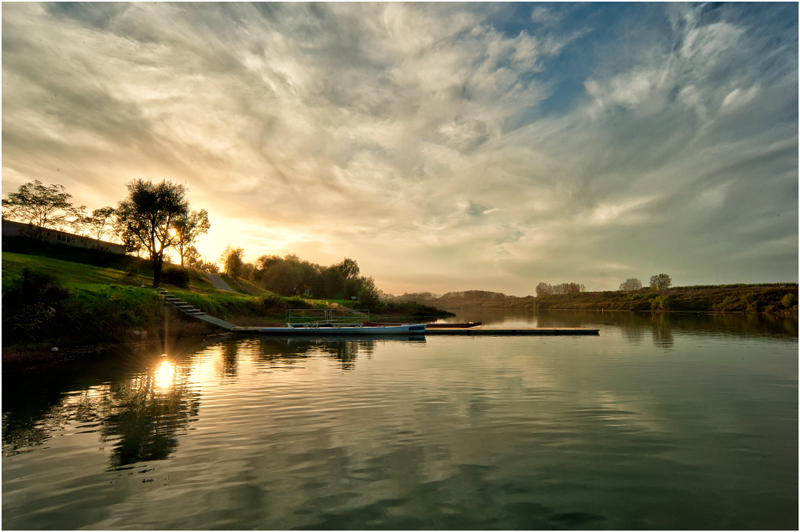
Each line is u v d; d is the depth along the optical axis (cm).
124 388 1348
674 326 4688
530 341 3025
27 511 576
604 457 783
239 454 784
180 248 6291
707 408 1138
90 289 2556
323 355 2164
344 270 12531
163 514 569
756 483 682
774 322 5191
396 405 1152
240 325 3934
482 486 658
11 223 4731
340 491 636
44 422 981
